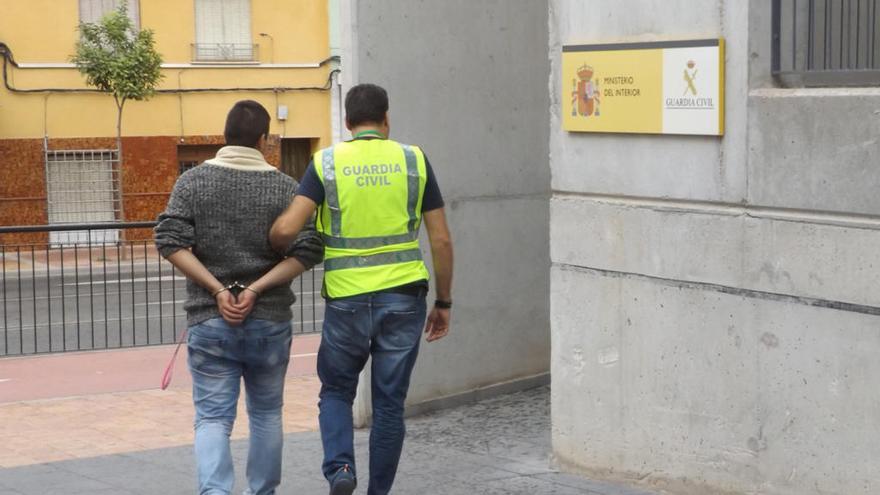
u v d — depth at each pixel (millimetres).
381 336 6039
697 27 6234
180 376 11773
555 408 7305
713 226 6238
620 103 6637
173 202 5859
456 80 9031
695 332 6379
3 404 10250
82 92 32344
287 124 34156
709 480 6363
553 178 7195
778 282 5926
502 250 9469
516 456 7707
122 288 20094
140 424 9266
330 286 6031
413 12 8734
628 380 6793
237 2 33594
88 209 32719
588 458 7094
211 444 5820
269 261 5938
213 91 33500
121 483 7242
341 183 5953
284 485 7129
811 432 5832
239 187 5863
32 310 18812
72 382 11648
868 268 5520
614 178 6785
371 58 8523
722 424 6273
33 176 32125
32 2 31781
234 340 5855
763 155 5953
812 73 5879
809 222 5773
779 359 5957
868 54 5703
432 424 8688
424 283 6086
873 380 5535
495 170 9352
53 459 8031
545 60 9594
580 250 7027
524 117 9500
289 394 10391
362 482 7156
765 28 5996
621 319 6805
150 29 31078
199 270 5789
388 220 6008
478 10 9125
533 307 9734
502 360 9539
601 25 6785
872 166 5469
